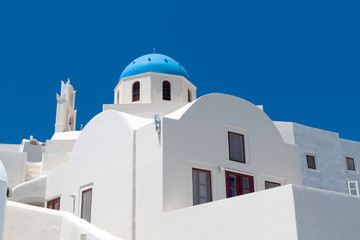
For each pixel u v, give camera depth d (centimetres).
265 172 1544
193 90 2850
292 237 930
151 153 1332
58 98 3912
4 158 2188
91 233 964
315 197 998
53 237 1153
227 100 1534
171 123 1334
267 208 993
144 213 1296
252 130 1568
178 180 1292
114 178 1469
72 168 1739
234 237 1038
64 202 1738
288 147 1667
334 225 1010
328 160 2503
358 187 2573
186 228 1154
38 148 3378
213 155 1416
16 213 1157
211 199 1362
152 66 2722
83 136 1723
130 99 2692
